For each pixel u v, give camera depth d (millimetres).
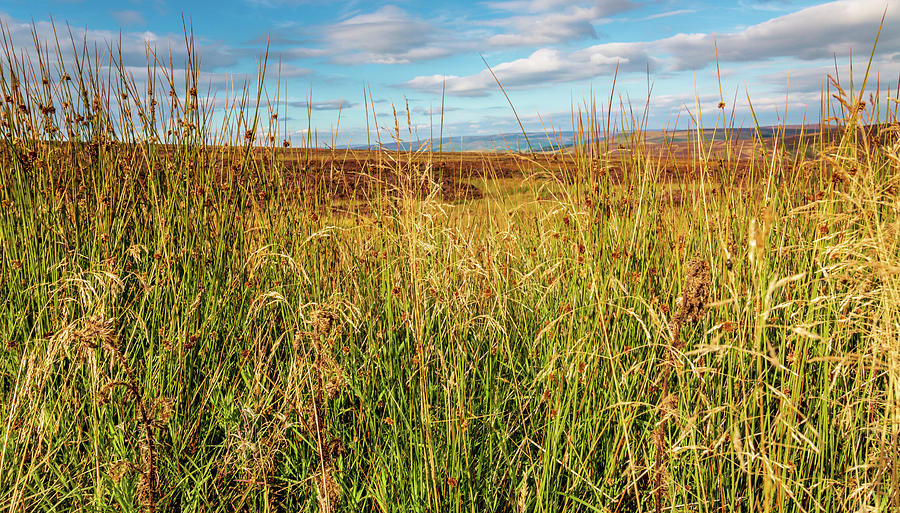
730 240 2100
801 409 1776
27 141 2727
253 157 2840
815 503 1558
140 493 1683
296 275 2689
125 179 2844
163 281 2451
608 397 1955
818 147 2141
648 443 1830
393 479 1878
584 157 2297
